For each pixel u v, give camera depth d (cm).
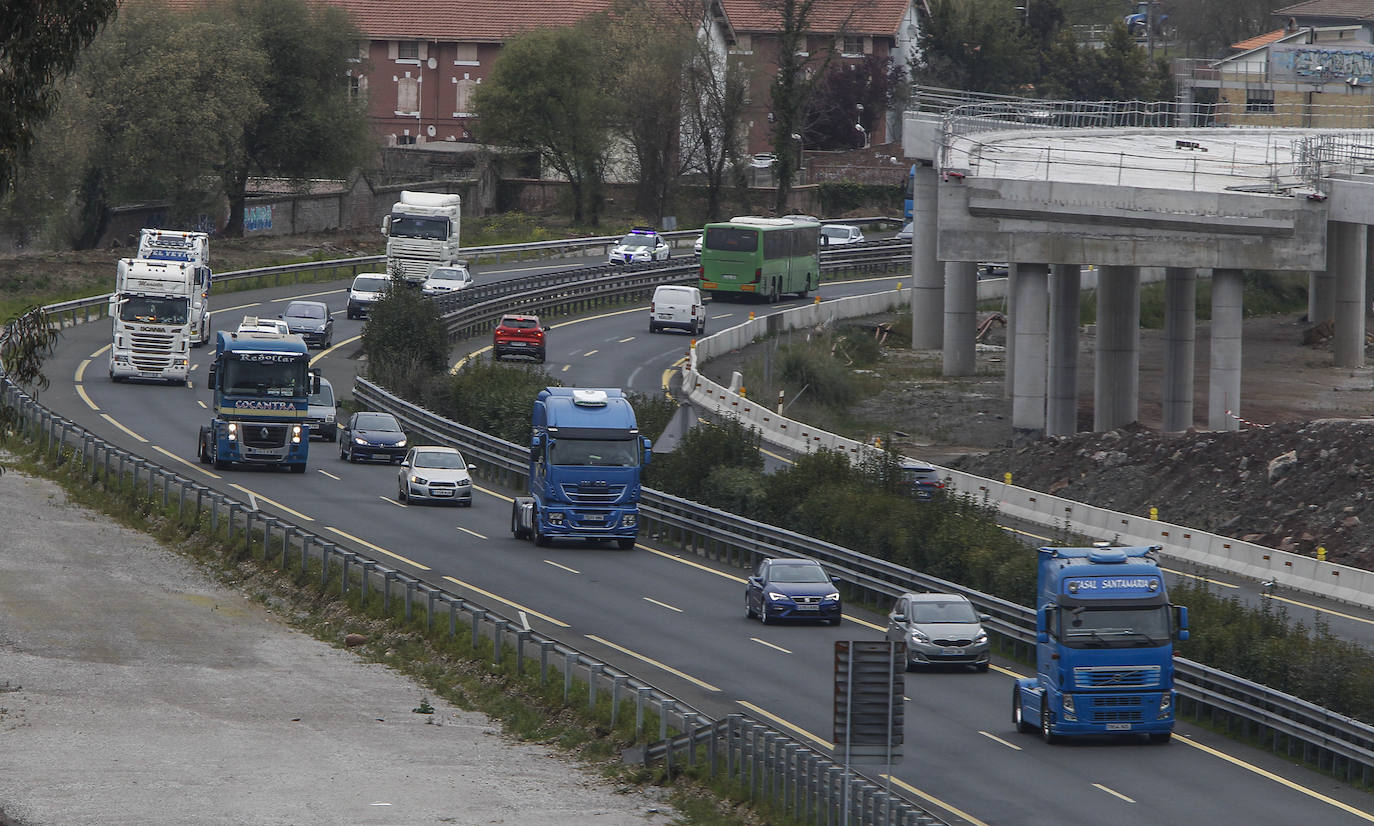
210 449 13988
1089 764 7225
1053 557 7794
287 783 6581
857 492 12475
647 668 8650
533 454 12581
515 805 6450
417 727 7688
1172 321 18538
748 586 10381
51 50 7119
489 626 9331
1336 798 6800
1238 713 7838
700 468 13700
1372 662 8012
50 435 13675
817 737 7331
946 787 6750
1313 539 12588
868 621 10325
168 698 7912
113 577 10300
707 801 6544
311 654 8975
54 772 6575
